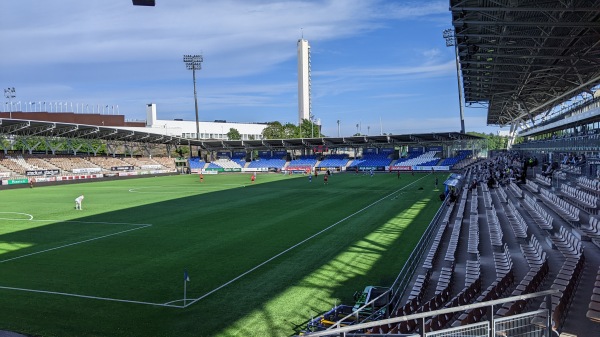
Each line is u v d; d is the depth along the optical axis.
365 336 8.20
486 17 27.95
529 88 56.28
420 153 102.62
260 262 21.64
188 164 111.31
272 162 110.75
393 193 50.94
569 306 12.06
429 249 22.62
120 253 24.00
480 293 15.44
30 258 23.17
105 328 14.14
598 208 26.16
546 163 67.44
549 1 24.55
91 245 26.06
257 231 29.39
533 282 13.73
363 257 22.05
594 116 41.59
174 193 56.06
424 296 16.09
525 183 49.09
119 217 36.41
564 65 39.12
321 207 40.25
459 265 19.59
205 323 14.41
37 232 30.36
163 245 25.78
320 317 14.14
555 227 24.72
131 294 17.33
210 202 45.66
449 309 7.19
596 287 12.52
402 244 24.56
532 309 12.34
